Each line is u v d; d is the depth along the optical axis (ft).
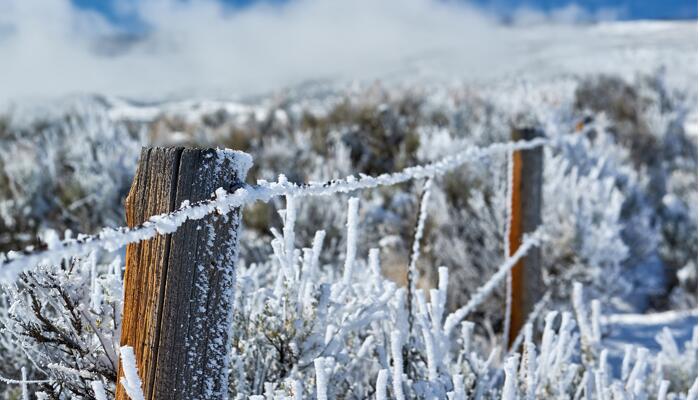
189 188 3.95
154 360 3.98
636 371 6.39
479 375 6.43
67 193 17.40
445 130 21.53
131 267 4.07
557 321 12.13
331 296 6.13
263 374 5.80
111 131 21.53
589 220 15.56
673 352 9.96
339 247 14.93
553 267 15.55
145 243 4.00
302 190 4.51
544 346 6.86
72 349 5.12
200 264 3.98
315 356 5.90
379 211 17.54
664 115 29.32
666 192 24.70
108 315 5.07
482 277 14.39
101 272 8.34
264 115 31.96
